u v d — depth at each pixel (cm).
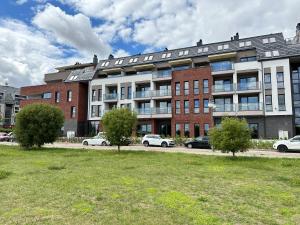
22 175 995
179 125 3784
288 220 533
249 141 1641
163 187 813
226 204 639
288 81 3200
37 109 2347
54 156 1736
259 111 3259
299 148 2180
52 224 504
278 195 723
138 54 4625
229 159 1591
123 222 516
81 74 4875
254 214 567
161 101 4081
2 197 688
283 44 3459
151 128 4000
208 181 910
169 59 4138
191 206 621
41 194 718
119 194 722
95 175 1003
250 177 988
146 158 1634
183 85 3841
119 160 1519
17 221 518
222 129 1662
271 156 1834
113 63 4706
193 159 1588
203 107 3650
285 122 3167
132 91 4200
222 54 3688
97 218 538
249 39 3791
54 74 5306
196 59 3944
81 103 4634
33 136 2319
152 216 551
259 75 3369
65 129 4588
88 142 3259
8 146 2762
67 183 853
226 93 3512
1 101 7112
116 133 2070
